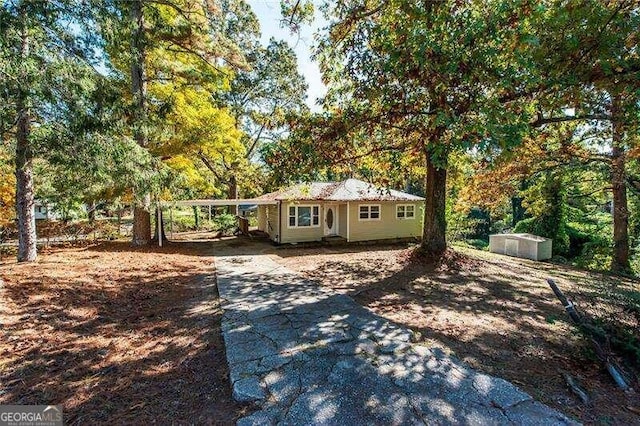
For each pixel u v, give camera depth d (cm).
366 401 298
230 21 1327
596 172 1253
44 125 608
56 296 571
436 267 944
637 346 361
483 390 317
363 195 1576
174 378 343
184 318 527
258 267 980
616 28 456
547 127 1010
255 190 2236
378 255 1212
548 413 284
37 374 342
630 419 279
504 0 449
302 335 449
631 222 1495
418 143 719
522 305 624
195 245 1485
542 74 497
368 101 673
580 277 939
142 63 1073
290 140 752
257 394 308
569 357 399
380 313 560
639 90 440
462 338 453
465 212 1571
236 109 2208
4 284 593
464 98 498
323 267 981
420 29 486
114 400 302
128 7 789
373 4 749
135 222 1328
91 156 644
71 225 1592
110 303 580
